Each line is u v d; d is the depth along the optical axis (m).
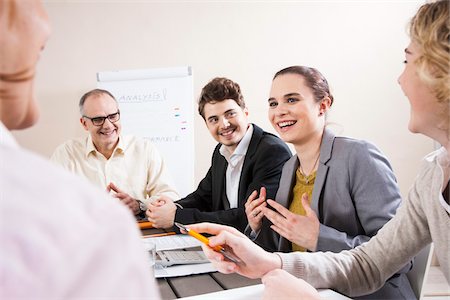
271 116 1.14
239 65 2.74
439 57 0.56
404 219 0.78
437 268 2.51
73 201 0.17
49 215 0.16
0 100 0.26
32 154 0.19
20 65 0.25
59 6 2.53
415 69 0.60
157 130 2.53
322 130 1.10
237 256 0.71
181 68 2.53
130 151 2.05
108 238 0.17
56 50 2.54
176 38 2.67
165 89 2.53
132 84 2.53
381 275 0.78
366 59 2.88
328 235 0.88
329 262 0.75
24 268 0.15
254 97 2.77
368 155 0.97
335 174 0.99
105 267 0.16
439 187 0.69
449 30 0.56
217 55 2.72
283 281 0.61
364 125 2.89
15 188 0.16
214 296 0.62
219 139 1.56
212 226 0.76
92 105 1.95
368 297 0.87
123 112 2.52
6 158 0.17
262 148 1.45
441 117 0.61
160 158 2.08
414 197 0.77
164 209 1.32
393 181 0.97
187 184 2.53
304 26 2.80
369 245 0.81
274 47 2.78
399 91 2.90
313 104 1.08
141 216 1.47
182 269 0.81
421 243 0.78
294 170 1.16
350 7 2.84
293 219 0.90
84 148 2.03
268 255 0.72
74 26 2.56
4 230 0.15
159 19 2.65
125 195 1.49
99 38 2.60
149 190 2.01
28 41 0.25
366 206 0.95
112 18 2.61
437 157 0.70
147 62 2.66
